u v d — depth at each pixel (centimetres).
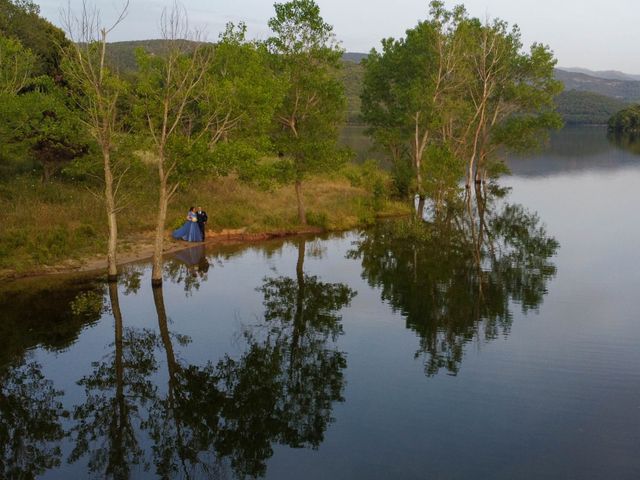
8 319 1595
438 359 1388
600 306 1808
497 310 1783
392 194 4247
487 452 973
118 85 1772
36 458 981
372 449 991
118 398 1202
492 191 4922
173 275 2130
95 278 1997
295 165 3019
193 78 1842
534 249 2702
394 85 4325
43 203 2588
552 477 895
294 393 1231
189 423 1111
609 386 1226
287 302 1869
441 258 2539
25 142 2356
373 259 2509
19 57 2330
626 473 908
